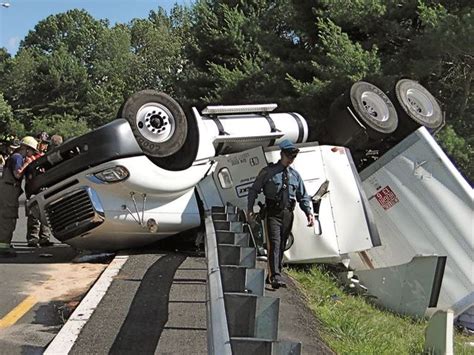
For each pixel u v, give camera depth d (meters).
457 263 10.36
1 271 9.09
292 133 11.12
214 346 3.67
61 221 9.49
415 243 10.66
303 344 6.40
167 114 9.47
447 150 16.47
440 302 10.33
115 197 9.31
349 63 17.88
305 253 9.93
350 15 18.88
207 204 10.04
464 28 16.03
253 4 29.05
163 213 9.64
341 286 10.21
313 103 18.94
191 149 9.79
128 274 8.41
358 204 10.04
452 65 18.64
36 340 6.31
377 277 10.16
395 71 18.00
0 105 78.50
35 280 8.59
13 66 92.75
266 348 3.75
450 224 10.46
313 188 10.02
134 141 9.19
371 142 11.26
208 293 4.63
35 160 9.86
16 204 10.38
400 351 7.22
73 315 6.68
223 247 6.45
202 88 28.55
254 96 22.20
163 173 9.42
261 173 8.26
